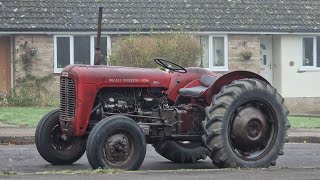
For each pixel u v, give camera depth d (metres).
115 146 10.47
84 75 10.95
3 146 14.76
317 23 28.48
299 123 20.42
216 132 10.80
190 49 24.58
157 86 11.45
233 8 28.20
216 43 27.47
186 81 12.06
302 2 29.42
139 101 11.37
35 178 9.05
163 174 9.59
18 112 21.53
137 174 9.53
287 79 28.47
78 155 12.04
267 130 11.27
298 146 15.70
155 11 27.12
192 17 27.22
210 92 11.45
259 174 9.68
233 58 27.62
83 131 10.98
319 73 28.84
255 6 28.59
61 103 11.32
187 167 12.03
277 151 11.27
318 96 28.84
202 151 12.65
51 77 25.61
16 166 11.63
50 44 25.64
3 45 25.78
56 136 11.93
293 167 11.41
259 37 27.92
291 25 28.08
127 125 10.56
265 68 28.81
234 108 10.95
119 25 26.11
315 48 28.84
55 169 11.23
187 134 11.55
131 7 27.09
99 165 10.37
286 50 28.42
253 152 11.17
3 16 25.36
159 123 11.31
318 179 9.30
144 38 24.48
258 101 11.19
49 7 26.22
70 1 26.73
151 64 23.83
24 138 15.48
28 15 25.66
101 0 27.12
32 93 25.31
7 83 25.75
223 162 10.87
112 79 11.11
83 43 26.03
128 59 23.94
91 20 26.05
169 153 12.45
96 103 11.10
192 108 11.61
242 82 11.12
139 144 10.67
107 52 25.95
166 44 24.12
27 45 25.38
